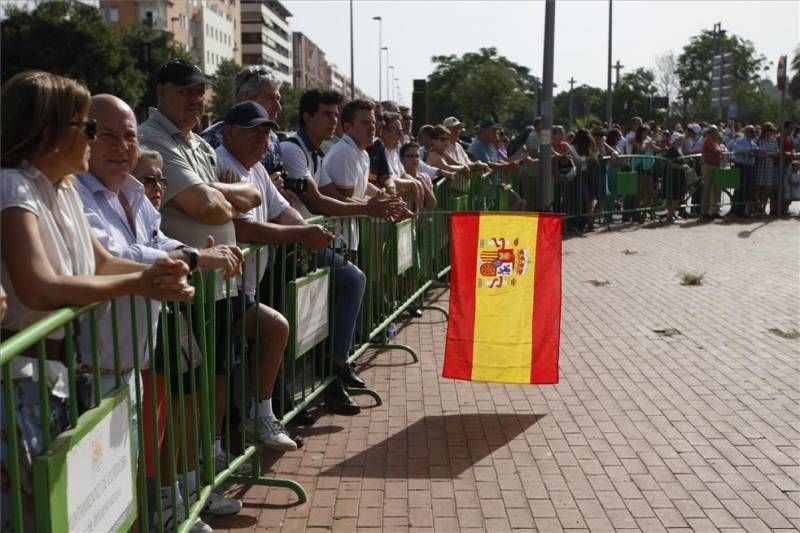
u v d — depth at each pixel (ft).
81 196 10.58
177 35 302.66
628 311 28.73
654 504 13.87
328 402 18.71
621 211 54.34
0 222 8.23
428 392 20.07
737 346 23.93
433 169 31.91
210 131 16.66
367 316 21.16
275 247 15.60
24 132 8.46
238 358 14.49
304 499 14.06
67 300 8.30
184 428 11.62
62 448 7.70
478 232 18.98
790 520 13.28
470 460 15.84
